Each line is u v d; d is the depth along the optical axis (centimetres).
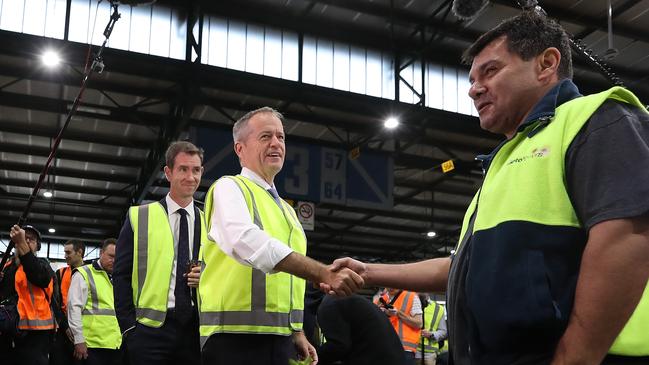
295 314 266
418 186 1791
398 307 746
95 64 365
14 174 1612
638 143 128
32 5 1002
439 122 1340
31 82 1171
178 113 1184
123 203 1820
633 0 1070
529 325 132
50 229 1791
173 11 1090
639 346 133
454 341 151
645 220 124
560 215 135
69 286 684
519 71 157
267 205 263
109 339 638
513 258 137
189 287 336
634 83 1279
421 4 1123
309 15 1140
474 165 1545
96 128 1354
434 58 1243
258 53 1138
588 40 1175
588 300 124
